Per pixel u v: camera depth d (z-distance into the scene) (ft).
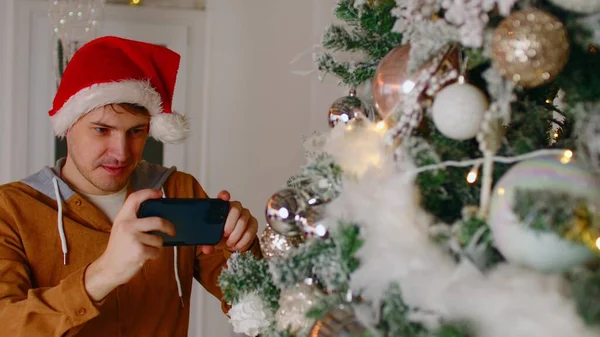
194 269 4.41
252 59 7.39
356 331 1.72
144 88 3.71
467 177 1.82
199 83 7.36
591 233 1.48
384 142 1.95
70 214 3.79
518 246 1.54
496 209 1.59
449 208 1.92
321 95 7.25
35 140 6.94
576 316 1.44
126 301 3.76
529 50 1.60
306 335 1.94
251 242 3.22
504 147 1.82
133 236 2.66
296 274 1.93
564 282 1.53
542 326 1.45
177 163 7.34
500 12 1.72
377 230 1.77
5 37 6.82
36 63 6.89
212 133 7.34
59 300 2.87
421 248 1.70
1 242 3.50
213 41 7.30
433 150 1.84
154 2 7.17
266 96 7.43
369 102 2.63
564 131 2.27
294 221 2.06
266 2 7.39
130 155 3.79
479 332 1.52
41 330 2.91
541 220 1.48
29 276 3.52
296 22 7.45
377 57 2.45
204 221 2.81
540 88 2.14
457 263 1.70
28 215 3.67
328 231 1.91
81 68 3.64
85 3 6.40
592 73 1.83
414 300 1.63
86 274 2.87
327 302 1.84
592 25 1.71
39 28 6.88
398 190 1.77
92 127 3.64
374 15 2.30
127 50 3.82
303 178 2.17
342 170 2.02
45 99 6.93
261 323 2.19
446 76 1.82
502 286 1.54
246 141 7.42
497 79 1.75
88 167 3.72
